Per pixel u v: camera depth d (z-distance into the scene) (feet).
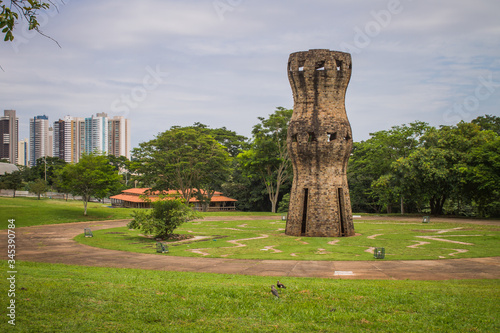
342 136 144.56
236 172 328.90
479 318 46.37
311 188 145.69
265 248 115.44
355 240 130.62
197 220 212.64
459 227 163.94
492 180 183.42
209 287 58.54
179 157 250.16
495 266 86.53
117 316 44.32
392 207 276.41
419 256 99.09
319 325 43.75
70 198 369.09
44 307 44.83
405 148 233.14
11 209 205.77
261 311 48.01
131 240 133.39
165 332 40.63
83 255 104.17
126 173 407.85
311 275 77.77
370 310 49.14
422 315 47.50
